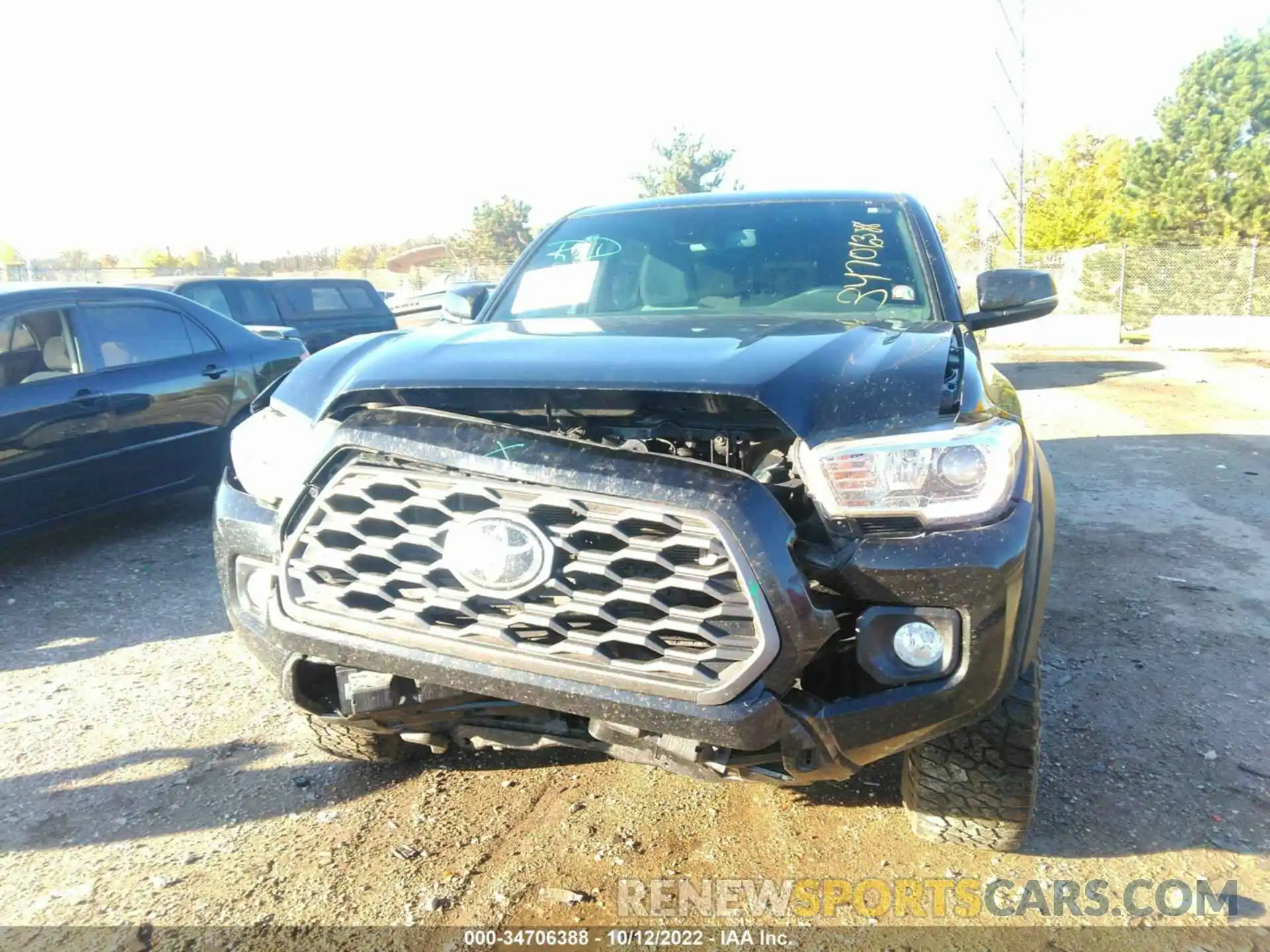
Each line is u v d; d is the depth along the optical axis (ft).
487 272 112.78
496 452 6.97
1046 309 11.51
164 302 19.85
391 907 8.04
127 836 9.08
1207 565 17.29
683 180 131.54
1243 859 8.71
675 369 7.12
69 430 17.11
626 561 6.73
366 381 7.62
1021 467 7.09
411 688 7.66
